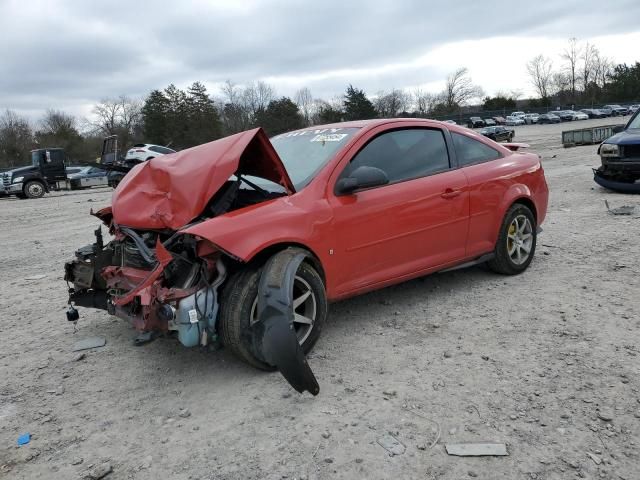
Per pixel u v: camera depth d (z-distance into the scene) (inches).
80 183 1114.1
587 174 530.9
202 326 132.8
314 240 146.1
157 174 155.6
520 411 116.3
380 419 116.6
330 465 102.6
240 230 133.6
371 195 161.9
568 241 261.9
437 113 3708.2
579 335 151.9
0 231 478.6
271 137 201.2
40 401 136.3
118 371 150.3
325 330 167.9
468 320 168.9
